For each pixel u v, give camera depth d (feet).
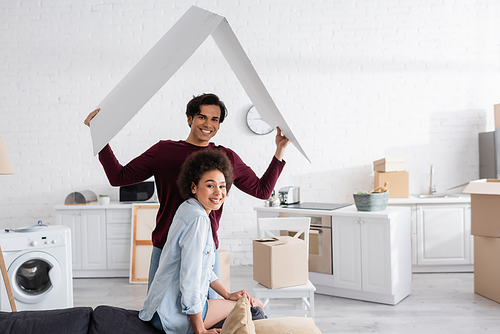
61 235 10.74
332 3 15.84
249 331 3.76
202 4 15.93
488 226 11.03
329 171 15.93
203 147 6.59
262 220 9.70
